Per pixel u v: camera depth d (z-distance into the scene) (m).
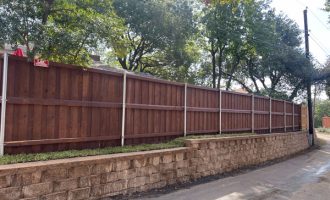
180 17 21.34
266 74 25.08
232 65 25.38
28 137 6.39
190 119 11.03
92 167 6.66
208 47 24.61
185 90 10.70
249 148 13.62
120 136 8.38
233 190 8.91
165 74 24.58
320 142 27.16
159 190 8.28
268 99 17.08
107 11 8.84
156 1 20.55
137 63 23.22
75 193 6.33
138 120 8.97
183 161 9.41
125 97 8.49
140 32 20.94
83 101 7.39
